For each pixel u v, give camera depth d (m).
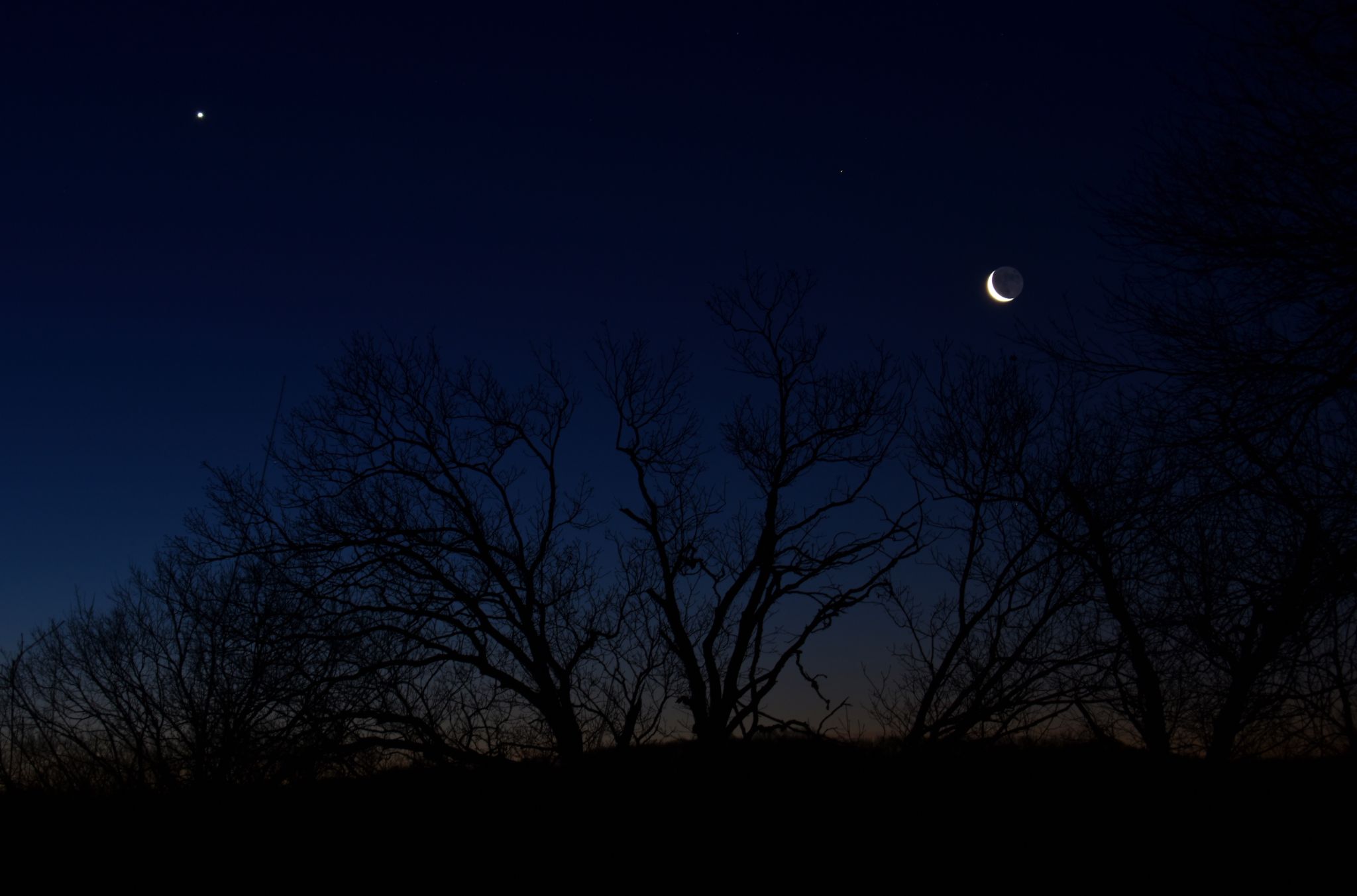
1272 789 12.22
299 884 14.67
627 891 14.61
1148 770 13.78
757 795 16.19
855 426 18.52
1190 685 12.82
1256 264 8.41
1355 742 10.27
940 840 14.39
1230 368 8.80
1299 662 10.24
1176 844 12.67
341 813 16.16
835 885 14.10
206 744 14.68
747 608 18.11
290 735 15.41
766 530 18.42
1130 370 9.63
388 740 16.23
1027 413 15.62
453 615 17.98
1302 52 7.57
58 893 13.55
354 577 17.89
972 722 14.72
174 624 15.12
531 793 16.69
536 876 14.99
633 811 16.39
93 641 14.76
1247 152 8.20
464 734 17.08
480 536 18.83
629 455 18.98
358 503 18.52
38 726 14.27
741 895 14.24
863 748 16.06
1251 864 12.05
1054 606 14.57
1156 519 10.80
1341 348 8.34
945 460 16.14
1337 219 8.02
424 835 15.94
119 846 14.27
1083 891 12.66
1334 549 9.35
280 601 16.44
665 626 17.91
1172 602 12.20
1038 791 14.74
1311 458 9.52
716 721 17.05
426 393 19.61
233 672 15.34
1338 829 11.51
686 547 18.55
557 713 17.11
